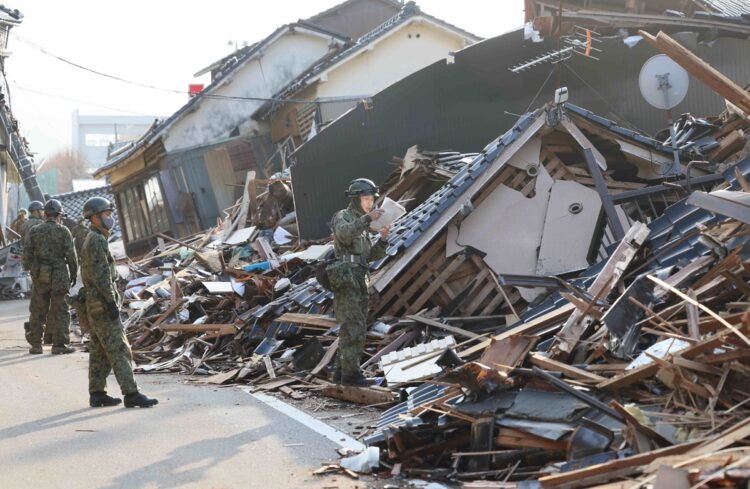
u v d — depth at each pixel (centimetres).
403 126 1847
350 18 4053
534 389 566
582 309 665
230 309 1349
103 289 777
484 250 1091
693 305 585
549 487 430
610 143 1148
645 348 621
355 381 813
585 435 490
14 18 3272
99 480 542
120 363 785
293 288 1264
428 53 3114
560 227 1099
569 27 1911
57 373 1038
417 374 764
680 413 500
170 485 526
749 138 1141
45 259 1252
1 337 1542
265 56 3316
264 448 617
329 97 3011
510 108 1856
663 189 1051
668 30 1980
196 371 1054
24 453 618
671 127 1180
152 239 3441
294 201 1819
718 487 352
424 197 1421
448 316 1062
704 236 683
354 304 816
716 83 698
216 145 3203
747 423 420
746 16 1961
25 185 3559
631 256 763
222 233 2253
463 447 564
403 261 1051
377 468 552
